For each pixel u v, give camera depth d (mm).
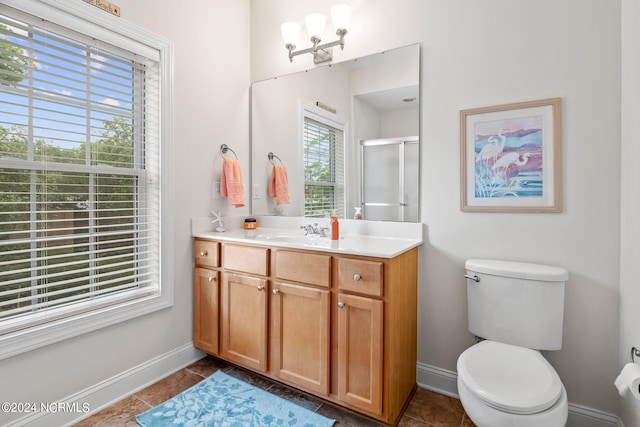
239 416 1663
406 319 1757
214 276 2086
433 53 1903
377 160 2088
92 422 1631
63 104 1603
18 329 1466
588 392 1583
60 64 1594
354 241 1921
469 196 1812
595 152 1536
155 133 1998
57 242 1613
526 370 1308
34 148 1521
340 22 2082
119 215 1869
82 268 1709
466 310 1844
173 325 2104
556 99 1599
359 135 2146
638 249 1279
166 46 2004
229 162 2355
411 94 1972
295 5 2426
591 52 1536
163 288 2021
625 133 1427
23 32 1473
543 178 1639
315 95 2328
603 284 1535
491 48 1750
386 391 1538
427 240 1937
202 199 2266
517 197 1697
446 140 1874
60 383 1595
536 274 1524
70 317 1627
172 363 2094
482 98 1775
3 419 1426
